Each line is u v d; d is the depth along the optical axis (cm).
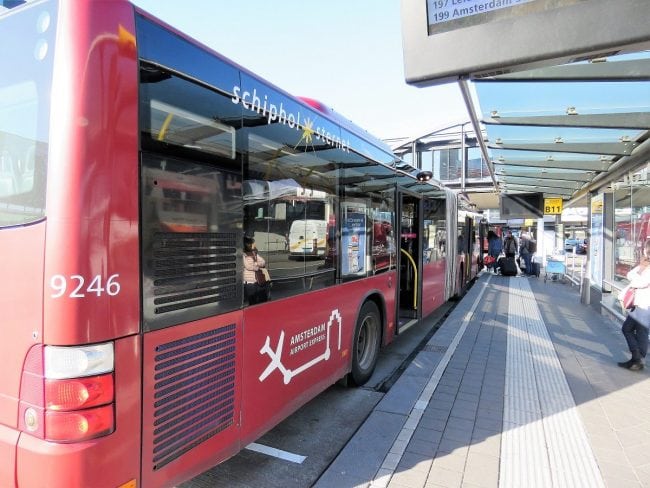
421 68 232
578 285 1462
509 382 528
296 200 353
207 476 327
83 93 186
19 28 203
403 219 743
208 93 254
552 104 511
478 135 611
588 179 1002
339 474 326
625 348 683
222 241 262
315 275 385
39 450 183
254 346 295
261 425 304
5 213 197
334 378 431
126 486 201
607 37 190
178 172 230
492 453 358
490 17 215
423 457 352
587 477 325
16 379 194
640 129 546
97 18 191
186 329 235
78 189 183
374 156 532
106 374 191
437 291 859
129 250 200
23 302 191
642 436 389
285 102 337
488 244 2075
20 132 198
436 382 526
